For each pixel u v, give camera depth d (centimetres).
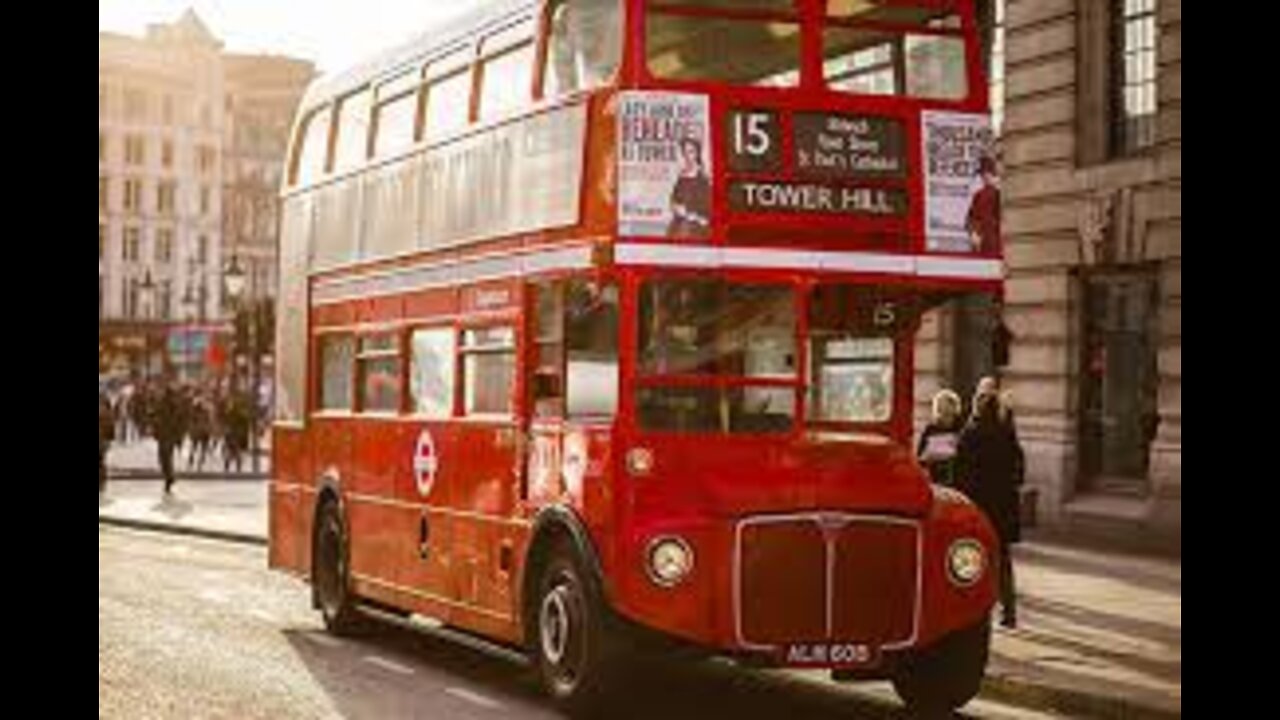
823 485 1140
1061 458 2638
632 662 1143
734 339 1152
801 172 1152
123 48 12950
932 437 1642
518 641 1265
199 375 10706
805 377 1162
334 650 1564
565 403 1213
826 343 1177
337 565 1669
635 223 1129
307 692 1292
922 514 1155
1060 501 2639
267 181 13688
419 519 1466
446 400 1420
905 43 1189
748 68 1159
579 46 1221
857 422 1183
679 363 1143
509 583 1279
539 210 1248
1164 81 2447
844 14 1173
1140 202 2494
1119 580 2009
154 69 13062
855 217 1160
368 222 1616
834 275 1152
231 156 13525
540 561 1238
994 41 2830
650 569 1118
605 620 1141
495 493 1312
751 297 1155
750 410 1159
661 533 1120
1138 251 2497
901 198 1172
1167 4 2444
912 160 1176
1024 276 2741
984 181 1191
